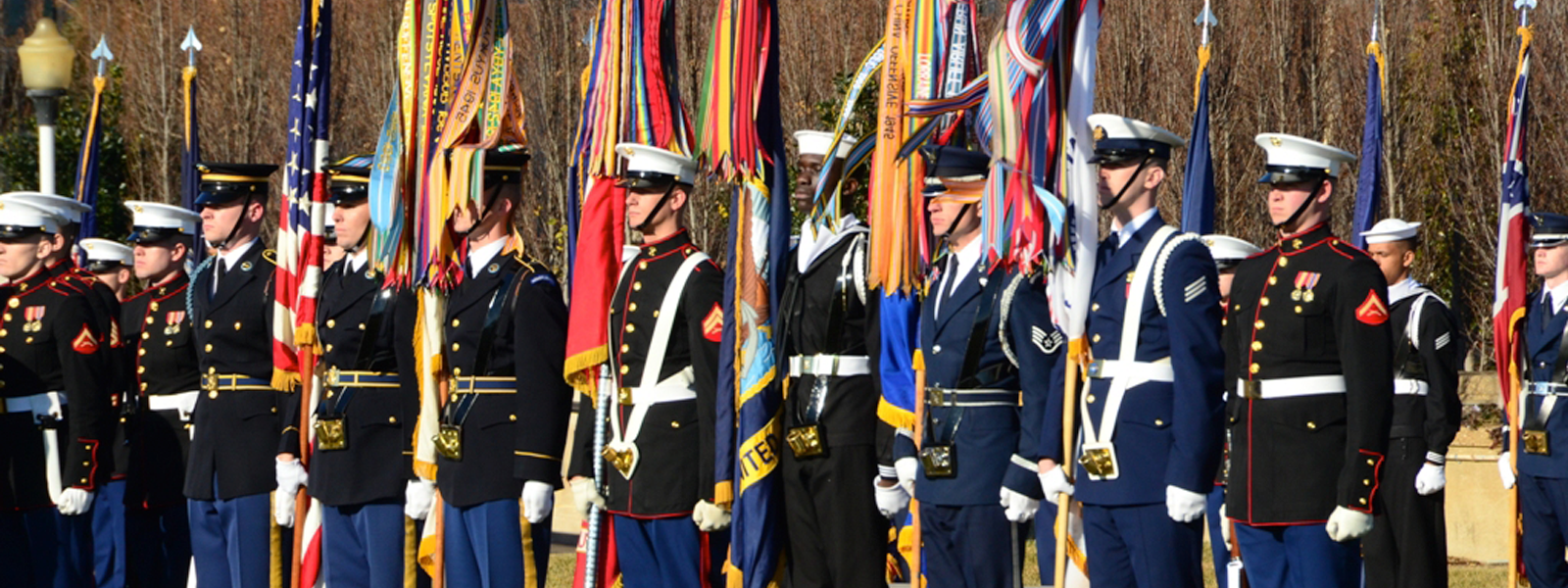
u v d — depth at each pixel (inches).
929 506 373.7
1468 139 1196.5
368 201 467.2
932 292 378.6
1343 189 1277.1
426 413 433.4
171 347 531.5
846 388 394.0
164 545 544.4
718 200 1005.2
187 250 561.0
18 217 517.7
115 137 1197.7
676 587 403.2
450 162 438.6
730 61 406.0
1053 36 365.1
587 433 418.6
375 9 1430.9
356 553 459.2
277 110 1531.7
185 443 532.7
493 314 424.5
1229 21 1302.9
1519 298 581.6
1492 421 816.9
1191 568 348.2
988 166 372.2
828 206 408.8
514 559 422.3
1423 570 554.6
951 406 368.5
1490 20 1189.1
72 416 505.4
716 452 392.2
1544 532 569.0
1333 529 348.2
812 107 1238.9
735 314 396.8
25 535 513.7
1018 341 358.9
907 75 401.4
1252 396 370.0
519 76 1183.6
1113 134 355.9
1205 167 617.6
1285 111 1299.2
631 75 435.8
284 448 471.5
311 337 468.4
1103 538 356.8
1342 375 359.9
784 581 417.7
